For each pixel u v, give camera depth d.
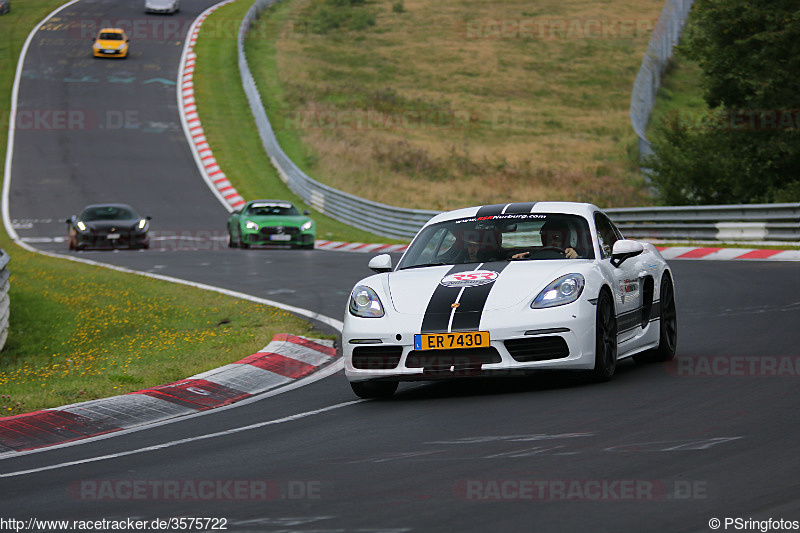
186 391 34.47
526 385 30.50
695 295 52.47
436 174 155.88
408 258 32.91
